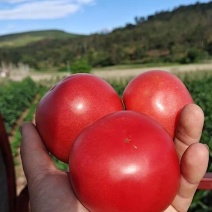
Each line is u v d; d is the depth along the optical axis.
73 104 0.15
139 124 0.13
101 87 0.15
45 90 2.43
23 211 0.19
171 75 0.16
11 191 0.20
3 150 0.20
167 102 0.15
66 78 0.16
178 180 0.13
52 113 0.15
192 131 0.14
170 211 0.15
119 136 0.12
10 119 1.30
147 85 0.15
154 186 0.12
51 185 0.14
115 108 0.15
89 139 0.13
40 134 0.16
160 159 0.12
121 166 0.12
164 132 0.13
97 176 0.12
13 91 2.02
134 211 0.12
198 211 0.36
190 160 0.13
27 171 0.15
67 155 0.15
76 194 0.13
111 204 0.12
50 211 0.13
